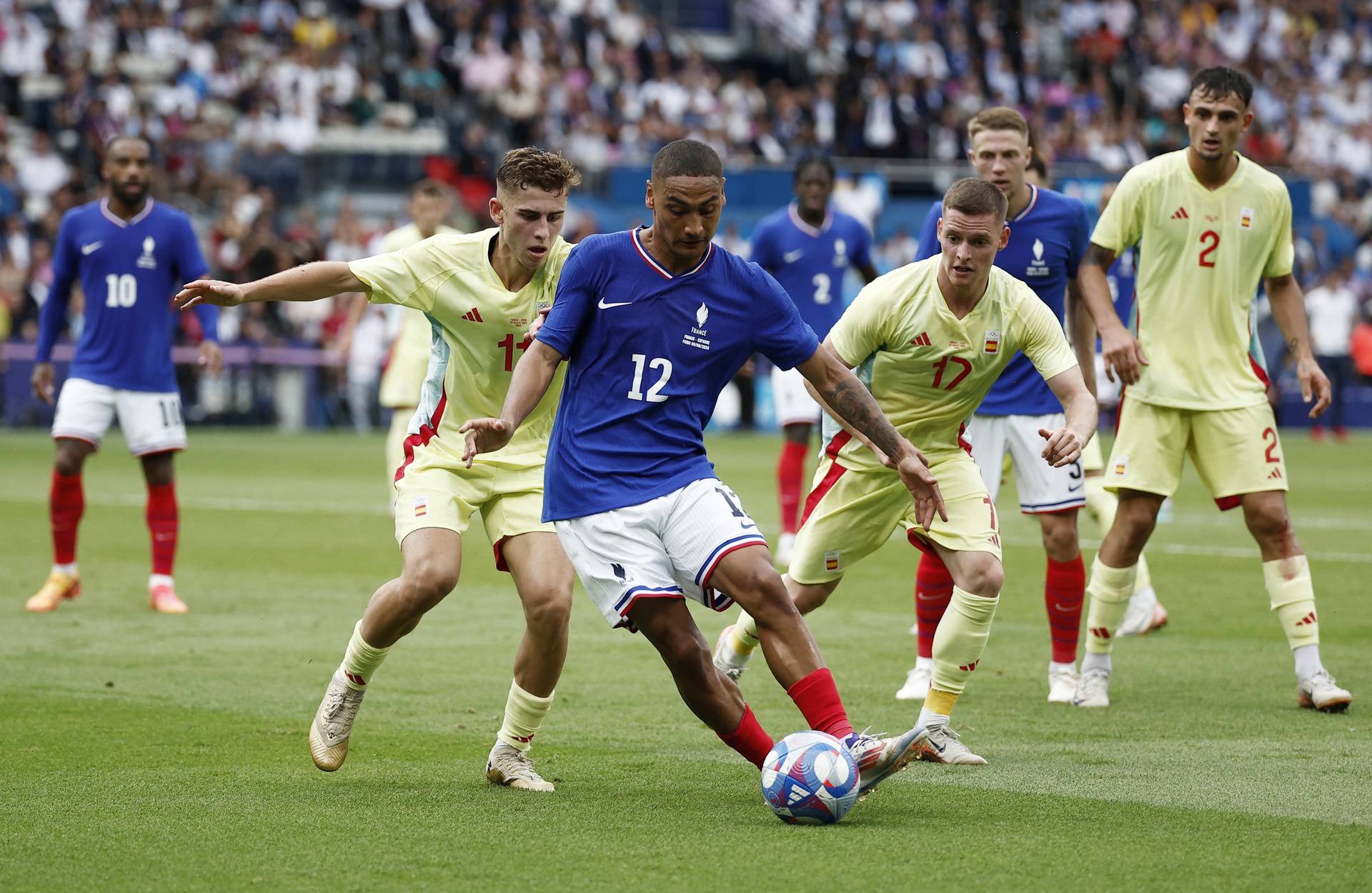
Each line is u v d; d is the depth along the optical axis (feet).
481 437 53.57
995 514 67.97
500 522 62.34
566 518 56.95
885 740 54.60
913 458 57.16
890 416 69.97
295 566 129.70
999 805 56.39
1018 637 99.25
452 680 82.64
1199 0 451.12
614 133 369.50
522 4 385.70
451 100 369.50
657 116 372.17
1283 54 449.48
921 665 79.66
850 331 68.90
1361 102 444.14
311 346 319.27
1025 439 82.38
